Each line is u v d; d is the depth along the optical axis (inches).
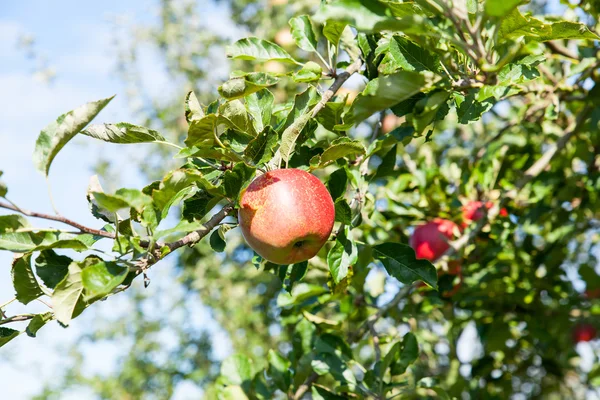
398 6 28.2
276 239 30.4
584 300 53.4
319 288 42.1
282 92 68.6
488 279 48.1
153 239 27.4
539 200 50.8
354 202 36.2
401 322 46.4
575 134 50.4
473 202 47.7
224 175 30.1
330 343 40.1
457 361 51.9
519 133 54.6
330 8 27.4
